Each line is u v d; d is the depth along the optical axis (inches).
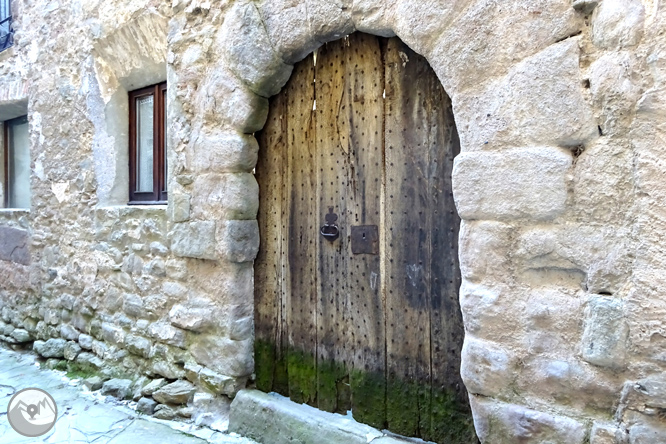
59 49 129.9
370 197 76.8
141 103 123.1
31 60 140.6
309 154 84.3
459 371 67.9
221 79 88.0
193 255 92.9
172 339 98.2
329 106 81.4
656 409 47.4
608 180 49.3
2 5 161.6
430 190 70.4
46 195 136.0
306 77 84.2
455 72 59.7
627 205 48.5
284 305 87.9
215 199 89.3
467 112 58.8
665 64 46.0
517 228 55.4
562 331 52.9
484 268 57.5
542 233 53.5
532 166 53.6
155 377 102.7
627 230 48.6
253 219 89.7
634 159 47.9
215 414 89.7
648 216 47.2
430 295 70.6
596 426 50.7
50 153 134.0
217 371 90.8
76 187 125.1
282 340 88.1
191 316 94.2
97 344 116.9
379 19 67.6
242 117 85.4
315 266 83.8
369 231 76.8
